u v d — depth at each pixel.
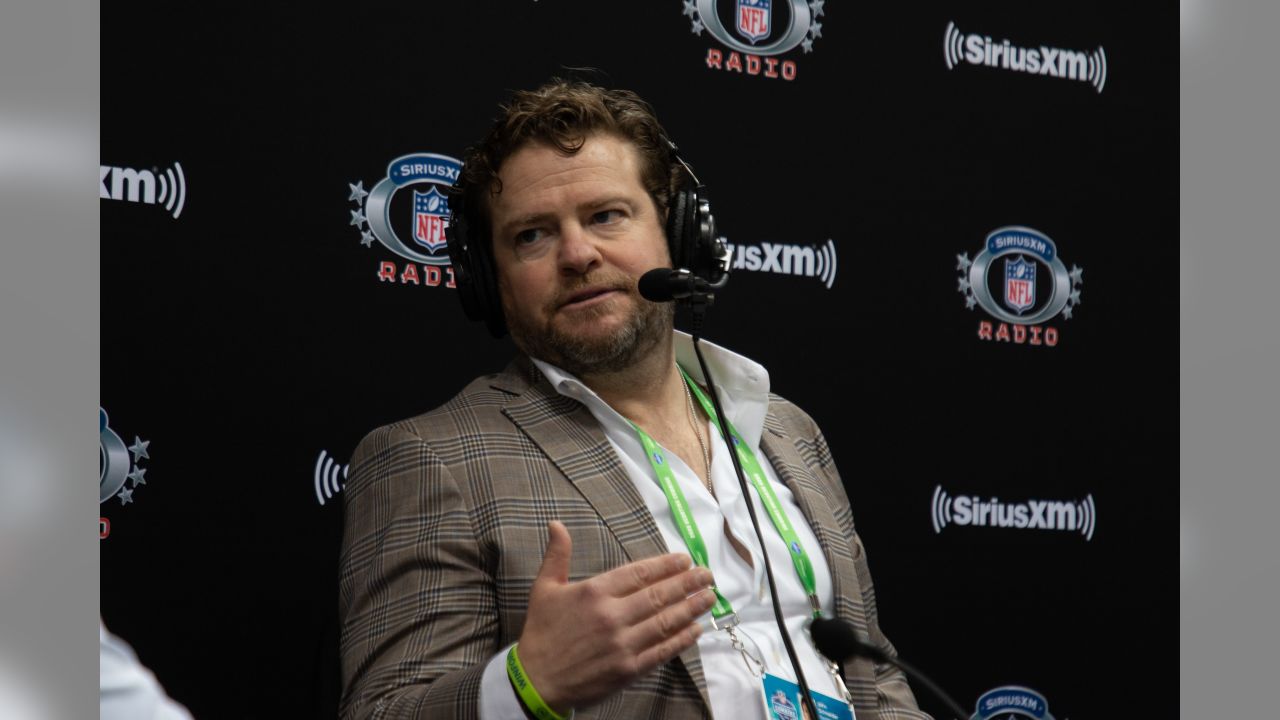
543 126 2.18
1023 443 2.89
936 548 2.80
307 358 2.40
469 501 1.98
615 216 2.17
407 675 1.82
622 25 2.65
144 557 2.28
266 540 2.36
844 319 2.78
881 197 2.83
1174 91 3.11
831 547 2.21
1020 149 2.96
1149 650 2.95
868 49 2.85
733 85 2.73
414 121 2.50
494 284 2.22
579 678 1.56
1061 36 3.01
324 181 2.43
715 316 2.67
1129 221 3.04
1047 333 2.94
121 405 2.28
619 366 2.17
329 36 2.45
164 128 2.33
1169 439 3.02
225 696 2.31
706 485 2.19
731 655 1.97
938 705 2.74
